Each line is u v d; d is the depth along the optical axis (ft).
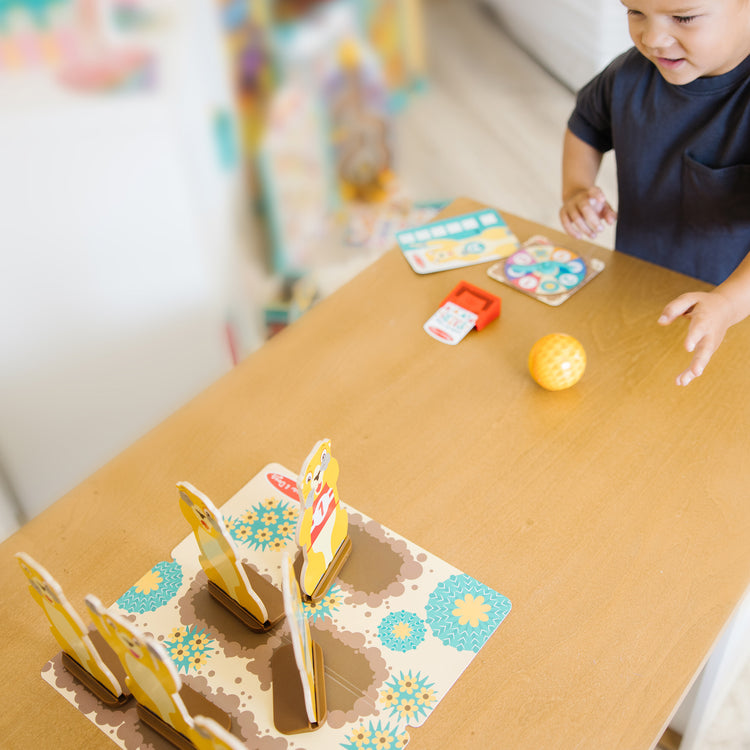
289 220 6.25
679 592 2.58
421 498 2.92
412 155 6.57
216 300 5.81
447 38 6.23
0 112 4.47
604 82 4.08
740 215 3.87
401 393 3.32
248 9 5.28
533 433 3.11
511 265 3.85
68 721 2.45
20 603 2.75
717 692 3.78
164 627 2.63
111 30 4.63
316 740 2.34
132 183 4.97
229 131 5.55
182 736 2.35
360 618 2.60
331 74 5.98
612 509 2.83
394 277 3.88
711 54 3.27
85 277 5.05
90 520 2.97
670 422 3.10
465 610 2.59
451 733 2.32
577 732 2.29
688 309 3.37
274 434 3.21
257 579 2.68
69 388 5.36
